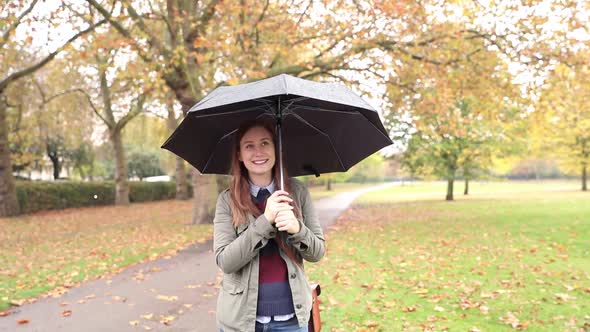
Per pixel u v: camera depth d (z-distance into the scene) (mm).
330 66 13883
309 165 2834
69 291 6742
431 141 27188
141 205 29859
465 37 13383
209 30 14883
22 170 35781
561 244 10086
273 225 2080
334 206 26734
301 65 12938
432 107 13797
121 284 7164
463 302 5656
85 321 5328
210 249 10555
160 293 6582
